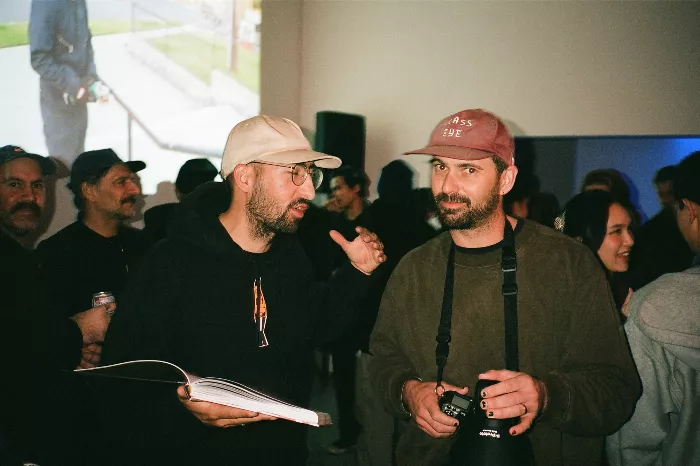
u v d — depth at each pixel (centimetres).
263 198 130
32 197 230
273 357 136
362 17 414
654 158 305
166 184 364
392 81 400
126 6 334
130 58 339
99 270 229
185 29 365
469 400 115
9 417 125
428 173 386
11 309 129
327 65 438
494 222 129
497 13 347
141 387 127
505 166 127
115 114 334
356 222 357
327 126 385
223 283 133
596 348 123
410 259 142
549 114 332
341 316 155
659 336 124
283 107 439
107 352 126
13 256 134
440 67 375
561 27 325
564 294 126
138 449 128
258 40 411
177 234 134
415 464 135
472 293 129
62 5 304
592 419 117
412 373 134
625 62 308
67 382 154
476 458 108
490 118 129
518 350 124
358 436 285
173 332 130
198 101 378
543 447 124
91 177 231
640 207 307
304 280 147
